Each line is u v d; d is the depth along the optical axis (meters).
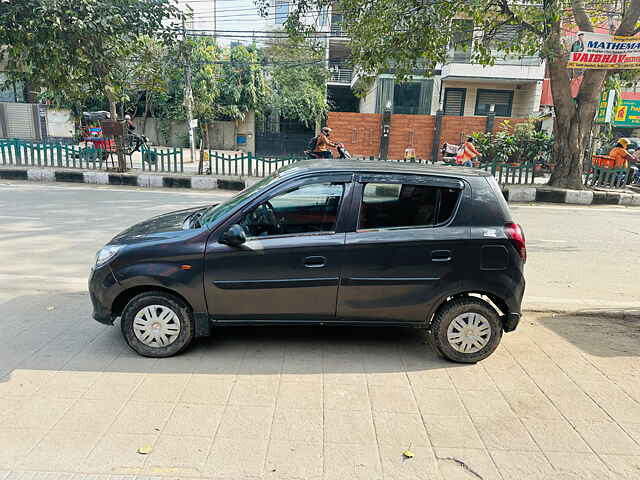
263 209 3.76
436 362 3.90
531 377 3.71
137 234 3.94
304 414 3.14
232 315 3.80
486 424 3.10
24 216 8.64
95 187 12.61
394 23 10.70
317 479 2.57
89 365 3.67
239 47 25.53
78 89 12.85
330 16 24.30
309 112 26.41
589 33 11.67
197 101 24.00
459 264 3.74
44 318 4.48
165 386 3.41
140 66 14.68
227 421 3.04
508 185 13.98
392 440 2.91
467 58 22.28
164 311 3.75
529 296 5.52
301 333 4.35
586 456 2.82
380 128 21.77
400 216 3.78
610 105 17.05
